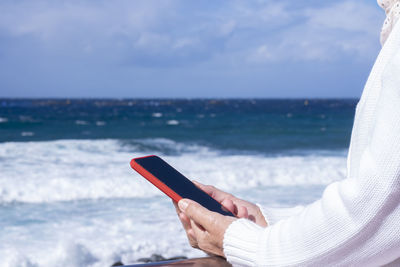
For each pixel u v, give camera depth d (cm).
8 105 11969
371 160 65
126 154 1781
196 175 1231
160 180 100
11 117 5306
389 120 63
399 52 65
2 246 645
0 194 974
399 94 62
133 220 795
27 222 783
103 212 859
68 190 1024
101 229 739
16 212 856
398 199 62
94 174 1220
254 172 1271
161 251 639
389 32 85
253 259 78
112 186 1061
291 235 75
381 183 62
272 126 4169
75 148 1911
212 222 89
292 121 5150
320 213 71
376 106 71
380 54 80
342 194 68
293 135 3184
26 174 1198
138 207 900
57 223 777
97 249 635
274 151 2125
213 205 104
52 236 698
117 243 663
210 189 120
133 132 3441
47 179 1122
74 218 812
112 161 1526
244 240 82
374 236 65
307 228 72
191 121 4972
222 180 1191
